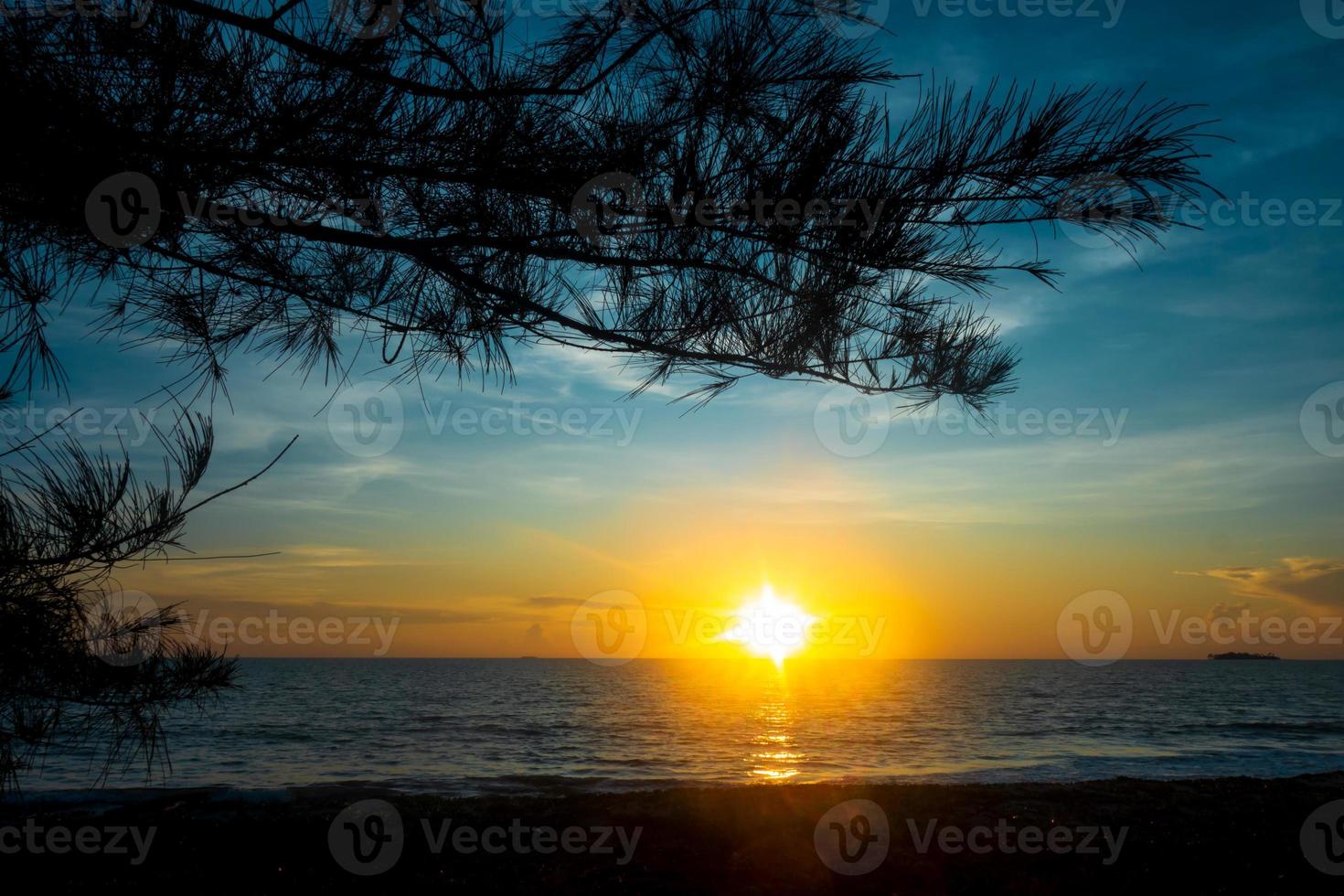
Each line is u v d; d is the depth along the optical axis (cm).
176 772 2138
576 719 4412
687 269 371
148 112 281
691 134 320
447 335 441
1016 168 295
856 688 8931
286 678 10200
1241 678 11562
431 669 15150
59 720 324
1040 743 3116
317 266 433
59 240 327
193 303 448
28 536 294
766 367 399
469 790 1716
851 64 312
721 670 16950
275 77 299
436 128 317
